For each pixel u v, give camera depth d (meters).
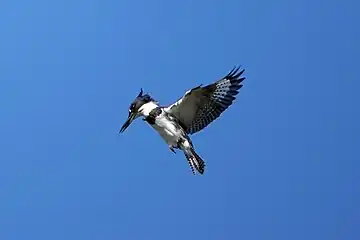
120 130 16.97
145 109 16.72
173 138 16.67
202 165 16.64
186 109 16.88
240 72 17.11
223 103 17.03
